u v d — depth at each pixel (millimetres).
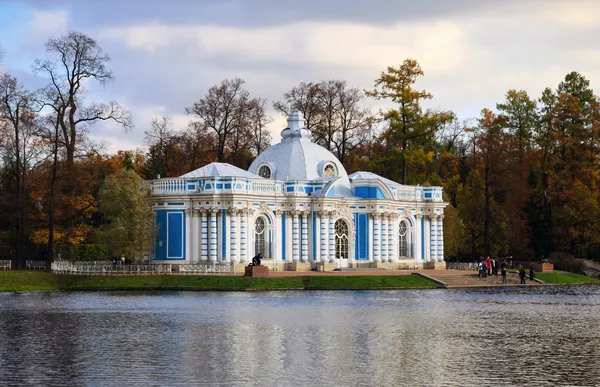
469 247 137625
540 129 151750
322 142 144750
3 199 105688
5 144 103812
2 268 101500
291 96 144750
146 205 105688
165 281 94062
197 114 138500
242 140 141375
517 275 115875
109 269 98938
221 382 45219
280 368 48500
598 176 140875
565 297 90625
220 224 106062
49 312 70688
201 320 66312
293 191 112125
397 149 142500
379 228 118000
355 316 69688
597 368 48938
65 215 110500
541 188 140250
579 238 134375
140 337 58062
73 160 107062
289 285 95750
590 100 148625
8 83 101938
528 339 58656
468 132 160125
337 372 47594
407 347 55125
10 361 49938
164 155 141750
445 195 133125
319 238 112875
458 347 55281
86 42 107188
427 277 105875
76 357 51156
